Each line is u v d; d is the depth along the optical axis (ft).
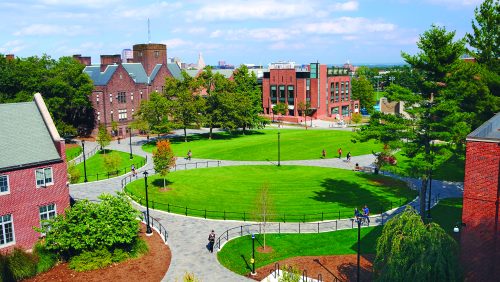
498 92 135.03
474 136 72.43
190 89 280.72
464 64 124.36
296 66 476.95
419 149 124.06
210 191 162.50
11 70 261.65
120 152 246.88
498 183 69.82
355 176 182.09
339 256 101.60
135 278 93.25
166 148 165.78
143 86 331.77
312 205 143.33
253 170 196.95
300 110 404.16
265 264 98.94
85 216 102.12
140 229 119.75
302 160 218.38
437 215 129.08
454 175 179.42
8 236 108.47
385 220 126.82
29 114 122.42
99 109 302.66
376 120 128.16
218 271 96.12
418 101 120.78
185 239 115.34
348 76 440.04
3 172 105.70
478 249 72.79
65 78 274.36
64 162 117.08
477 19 143.13
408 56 120.88
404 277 67.05
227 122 283.18
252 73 325.83
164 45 366.43
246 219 131.03
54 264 99.40
